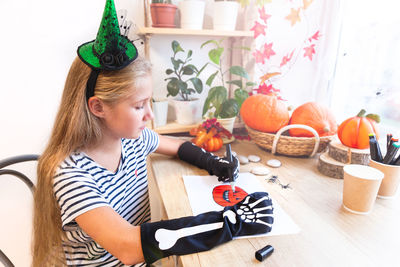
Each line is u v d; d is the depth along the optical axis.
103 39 0.48
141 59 0.55
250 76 1.17
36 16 0.99
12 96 1.04
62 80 1.09
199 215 0.57
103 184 0.62
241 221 0.56
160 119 1.12
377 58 0.97
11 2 0.95
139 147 0.77
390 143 0.68
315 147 0.92
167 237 0.50
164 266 0.82
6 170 0.76
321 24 1.03
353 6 1.04
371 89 1.01
